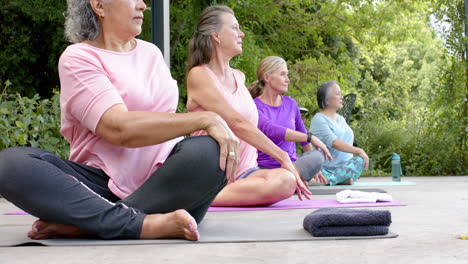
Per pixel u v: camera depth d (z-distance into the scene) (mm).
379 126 9477
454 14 8516
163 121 1924
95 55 2113
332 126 5770
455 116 8453
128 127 1935
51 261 1626
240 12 9602
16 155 1937
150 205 2023
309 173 4285
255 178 3408
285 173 3381
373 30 11695
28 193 1922
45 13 9133
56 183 1941
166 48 5191
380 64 18734
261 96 4480
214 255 1698
